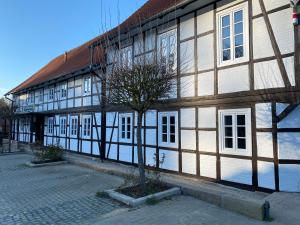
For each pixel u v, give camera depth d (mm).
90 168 12953
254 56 7891
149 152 11281
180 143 9922
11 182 10359
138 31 11258
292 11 6973
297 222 5434
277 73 7379
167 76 7445
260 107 7688
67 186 9375
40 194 8461
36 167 13703
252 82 7891
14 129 28719
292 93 7051
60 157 15109
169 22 10508
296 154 7105
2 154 19234
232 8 8492
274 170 7352
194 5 9188
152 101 7504
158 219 5914
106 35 11320
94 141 15469
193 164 9445
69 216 6406
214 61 8914
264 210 5734
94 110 15516
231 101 8359
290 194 6926
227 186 8375
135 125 12234
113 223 5812
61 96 19812
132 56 9266
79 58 20766
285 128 7234
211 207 6613
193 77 9570
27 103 26578
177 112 10047
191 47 9680
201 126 9227
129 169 11328
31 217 6457
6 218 6441
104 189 8695
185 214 6164
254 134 7797
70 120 18344
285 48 7242
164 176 10016
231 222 5645
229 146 8469
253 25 7953
